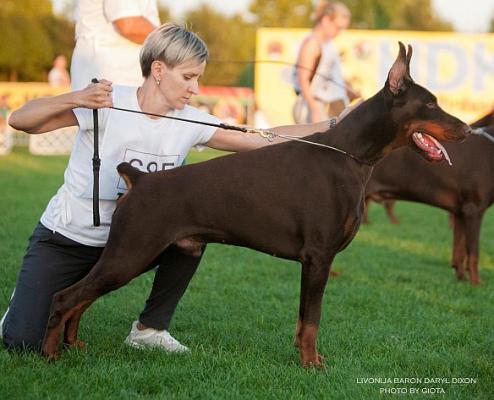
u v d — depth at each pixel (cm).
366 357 524
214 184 457
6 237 930
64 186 497
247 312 645
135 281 734
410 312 667
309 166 466
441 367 505
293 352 520
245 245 472
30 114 459
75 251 496
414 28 4278
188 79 479
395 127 478
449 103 2381
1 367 457
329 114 1028
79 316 502
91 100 458
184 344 546
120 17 628
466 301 716
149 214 452
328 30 1020
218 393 441
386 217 1325
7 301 634
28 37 3472
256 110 2367
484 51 2352
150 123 485
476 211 818
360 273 837
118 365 478
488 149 823
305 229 462
